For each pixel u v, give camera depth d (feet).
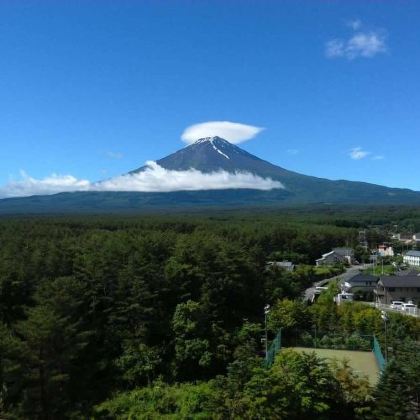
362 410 99.96
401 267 408.26
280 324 181.37
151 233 298.56
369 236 551.18
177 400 138.82
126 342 162.20
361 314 187.93
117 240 222.07
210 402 103.65
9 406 128.67
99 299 172.24
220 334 168.04
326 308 195.21
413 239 596.29
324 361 115.65
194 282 188.75
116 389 150.51
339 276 358.43
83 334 142.41
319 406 95.76
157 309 175.11
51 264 189.47
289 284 248.11
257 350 169.07
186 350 158.10
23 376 125.49
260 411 93.97
